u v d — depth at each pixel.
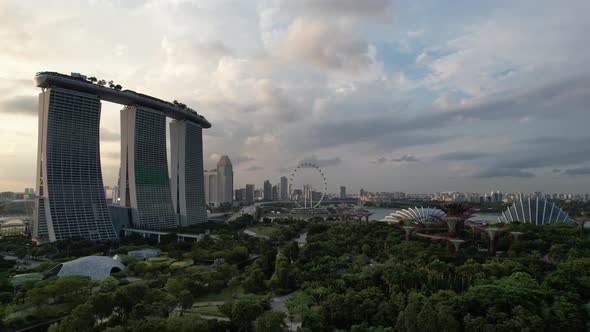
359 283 163.12
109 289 162.12
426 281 162.12
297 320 143.25
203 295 182.88
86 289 163.00
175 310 148.62
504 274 163.50
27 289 173.88
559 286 147.12
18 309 148.38
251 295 158.50
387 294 152.62
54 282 171.12
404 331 123.12
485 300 128.00
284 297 178.88
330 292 156.25
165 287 179.38
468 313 125.31
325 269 191.00
